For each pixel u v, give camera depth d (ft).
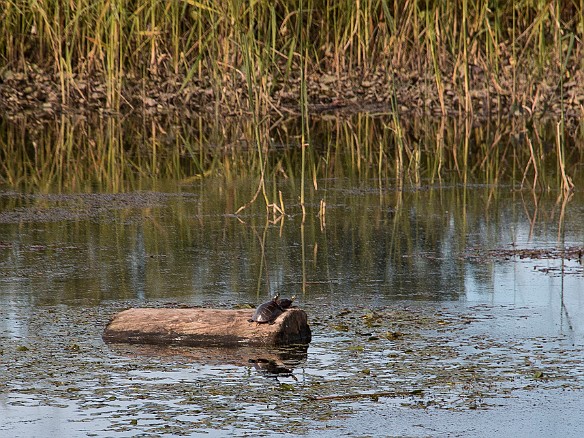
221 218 92.58
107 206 98.58
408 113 166.40
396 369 50.83
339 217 93.09
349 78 176.55
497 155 130.52
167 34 174.70
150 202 100.83
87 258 76.64
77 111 164.96
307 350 54.08
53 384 48.49
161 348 54.70
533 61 169.78
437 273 72.13
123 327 56.13
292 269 73.36
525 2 166.61
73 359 52.44
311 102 173.99
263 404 46.01
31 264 74.54
